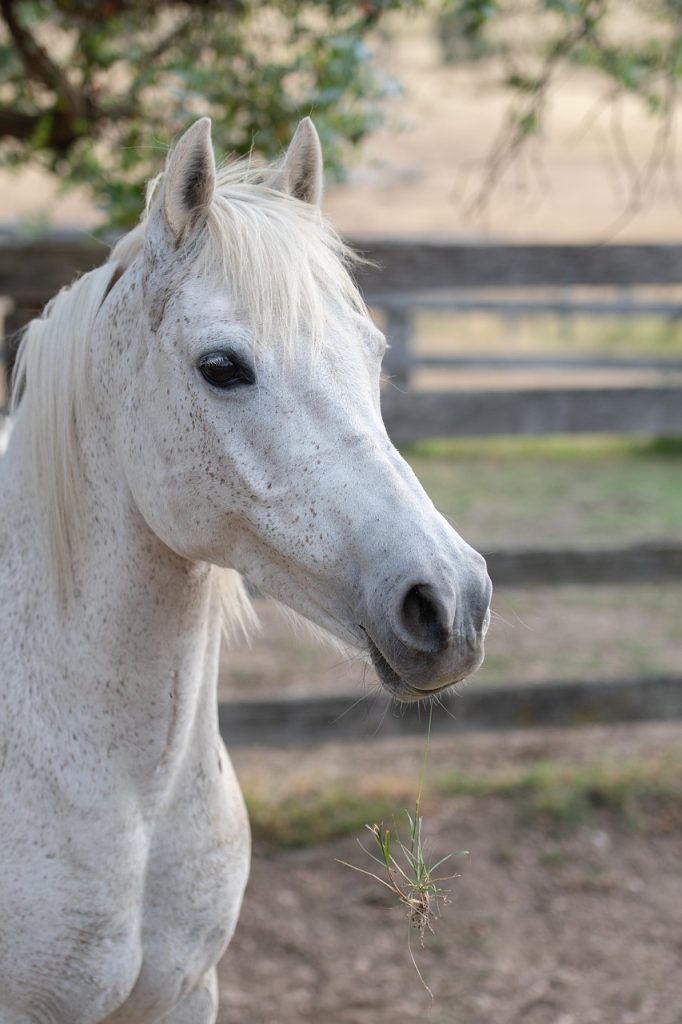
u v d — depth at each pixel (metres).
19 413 2.62
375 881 4.81
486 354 15.06
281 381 2.16
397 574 1.99
